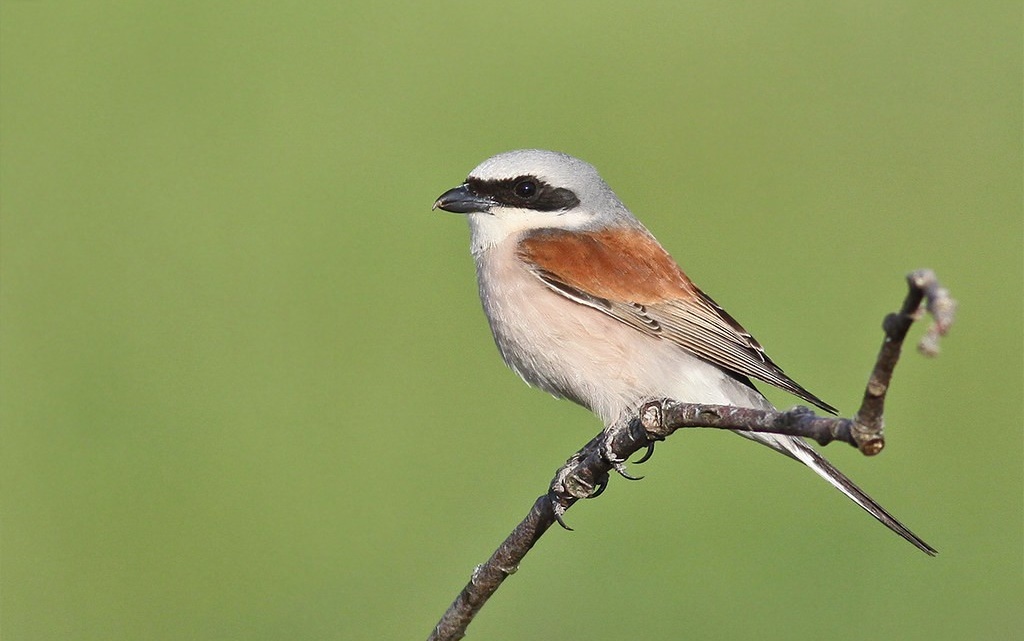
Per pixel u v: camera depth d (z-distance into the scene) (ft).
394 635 32.81
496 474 36.73
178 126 48.08
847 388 38.22
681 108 48.52
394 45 52.03
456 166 45.42
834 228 43.83
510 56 52.16
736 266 43.04
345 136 46.75
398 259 43.21
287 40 52.80
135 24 53.57
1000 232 43.75
